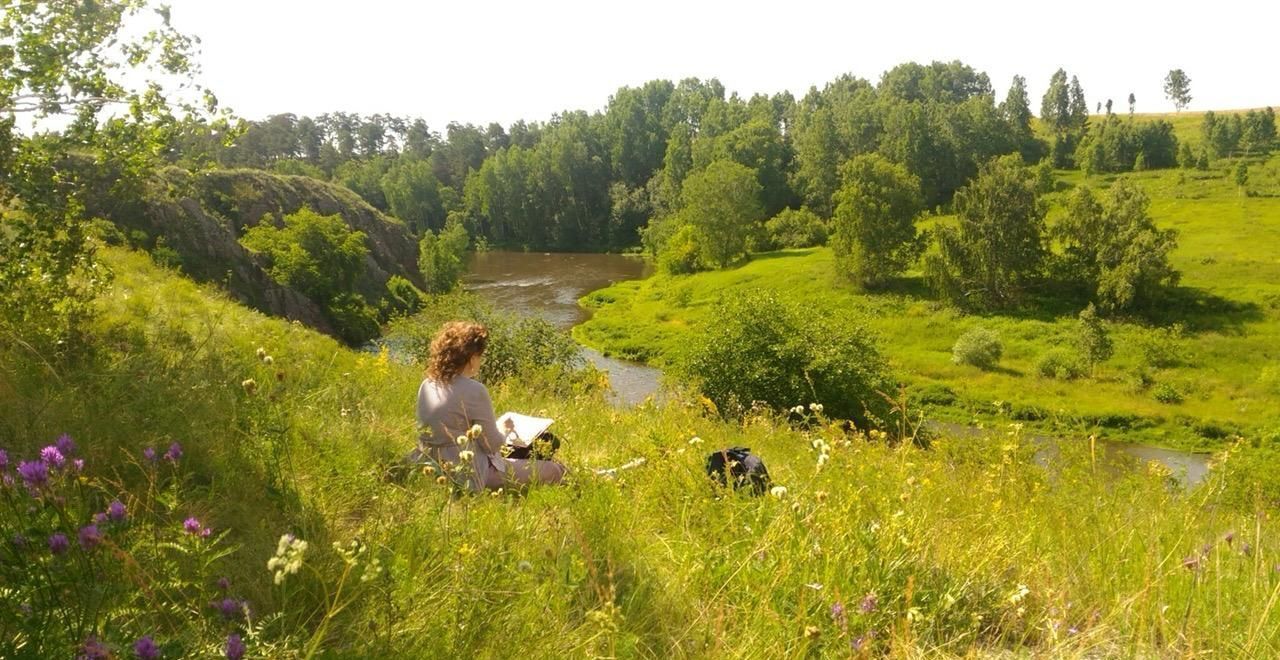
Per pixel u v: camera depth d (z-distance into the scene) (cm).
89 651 184
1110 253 5606
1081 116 16450
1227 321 5112
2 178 578
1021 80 15438
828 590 306
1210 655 296
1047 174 11700
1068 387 4191
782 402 2448
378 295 6862
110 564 229
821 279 7025
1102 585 362
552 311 6656
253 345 840
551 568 304
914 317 5800
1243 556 396
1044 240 6028
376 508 337
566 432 653
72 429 362
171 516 302
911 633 283
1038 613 333
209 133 667
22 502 237
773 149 12888
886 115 13438
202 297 1425
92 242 649
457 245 9431
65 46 568
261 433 378
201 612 237
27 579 210
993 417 3697
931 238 6894
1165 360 4556
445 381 462
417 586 274
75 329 591
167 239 5034
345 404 566
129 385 448
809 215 10062
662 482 424
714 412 928
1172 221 8825
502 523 348
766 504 379
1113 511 505
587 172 14150
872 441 639
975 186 6072
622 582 311
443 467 390
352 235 6309
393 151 18100
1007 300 5803
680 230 8975
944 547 363
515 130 18325
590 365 1841
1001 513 450
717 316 2659
